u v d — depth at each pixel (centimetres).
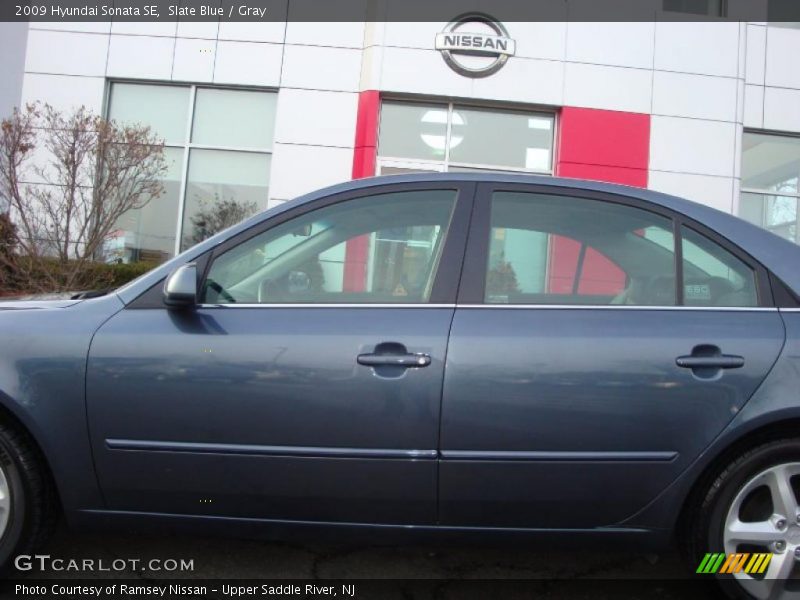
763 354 231
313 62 859
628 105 866
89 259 705
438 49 848
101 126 694
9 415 240
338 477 232
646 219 259
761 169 915
